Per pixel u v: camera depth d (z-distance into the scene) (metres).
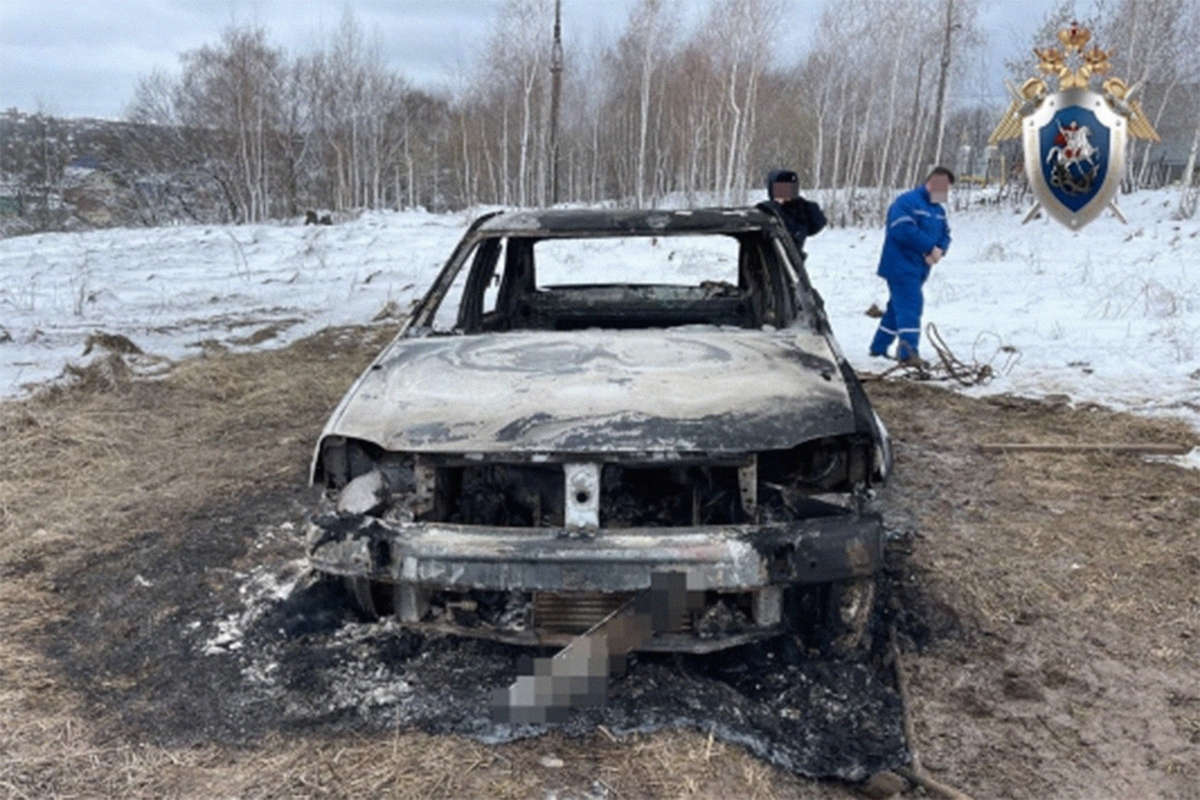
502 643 3.01
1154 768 2.44
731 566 2.47
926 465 4.86
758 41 26.25
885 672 2.90
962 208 21.78
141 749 2.49
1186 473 4.66
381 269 13.53
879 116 27.17
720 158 25.58
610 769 2.36
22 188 39.38
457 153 38.44
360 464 2.99
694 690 2.72
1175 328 7.72
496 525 2.99
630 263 10.12
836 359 3.31
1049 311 8.99
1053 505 4.27
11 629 3.20
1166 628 3.14
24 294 11.01
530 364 3.24
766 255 4.31
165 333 8.88
